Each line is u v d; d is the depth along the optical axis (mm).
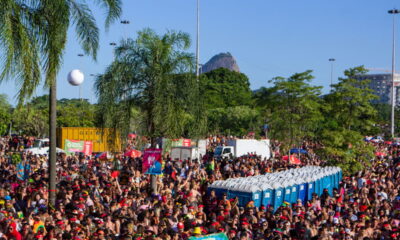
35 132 58000
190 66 20484
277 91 44062
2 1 13328
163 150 20609
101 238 11750
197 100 20688
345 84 35938
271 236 13391
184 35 20750
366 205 19266
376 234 15227
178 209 14695
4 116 53719
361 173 28594
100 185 20484
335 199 20484
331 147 35969
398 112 122750
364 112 36562
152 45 20156
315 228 14758
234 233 13273
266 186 20469
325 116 44594
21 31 13852
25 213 16141
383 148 55844
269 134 48188
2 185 18578
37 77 14281
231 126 73500
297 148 47219
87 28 17641
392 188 24438
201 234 12594
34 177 21359
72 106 69438
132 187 18984
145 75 20219
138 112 20609
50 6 15117
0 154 35625
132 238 11773
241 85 119500
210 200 18641
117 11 17938
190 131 20891
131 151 28312
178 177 23328
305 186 24078
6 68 13055
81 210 14344
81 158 29703
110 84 19922
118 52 20266
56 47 15086
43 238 11820
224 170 30078
